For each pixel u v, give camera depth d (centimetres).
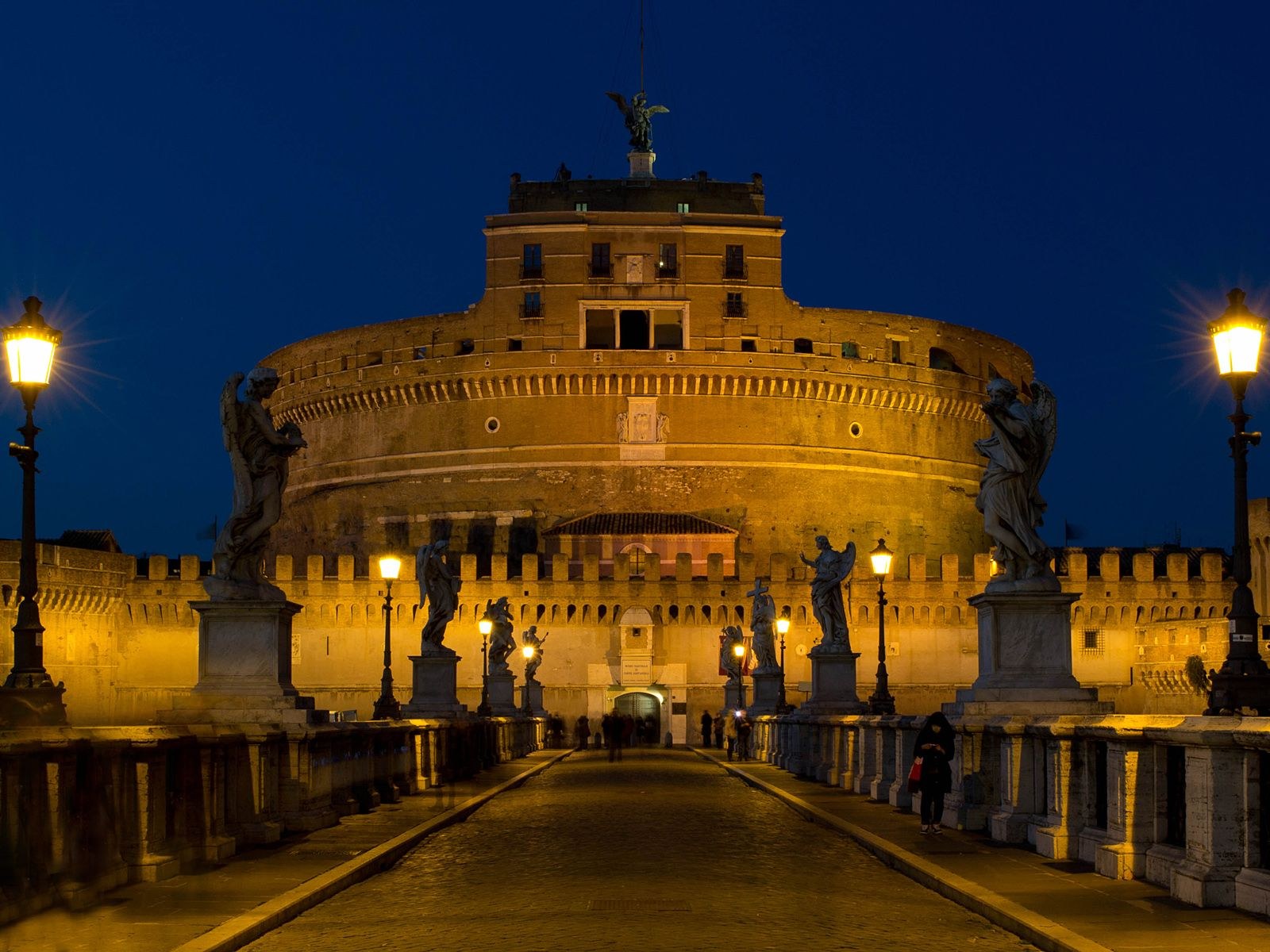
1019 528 2295
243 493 2342
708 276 12850
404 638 11194
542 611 11194
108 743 1627
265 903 1548
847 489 13012
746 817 2892
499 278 12900
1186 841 1596
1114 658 11231
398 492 13138
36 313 1870
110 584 11138
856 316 13225
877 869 1966
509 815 2955
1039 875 1739
